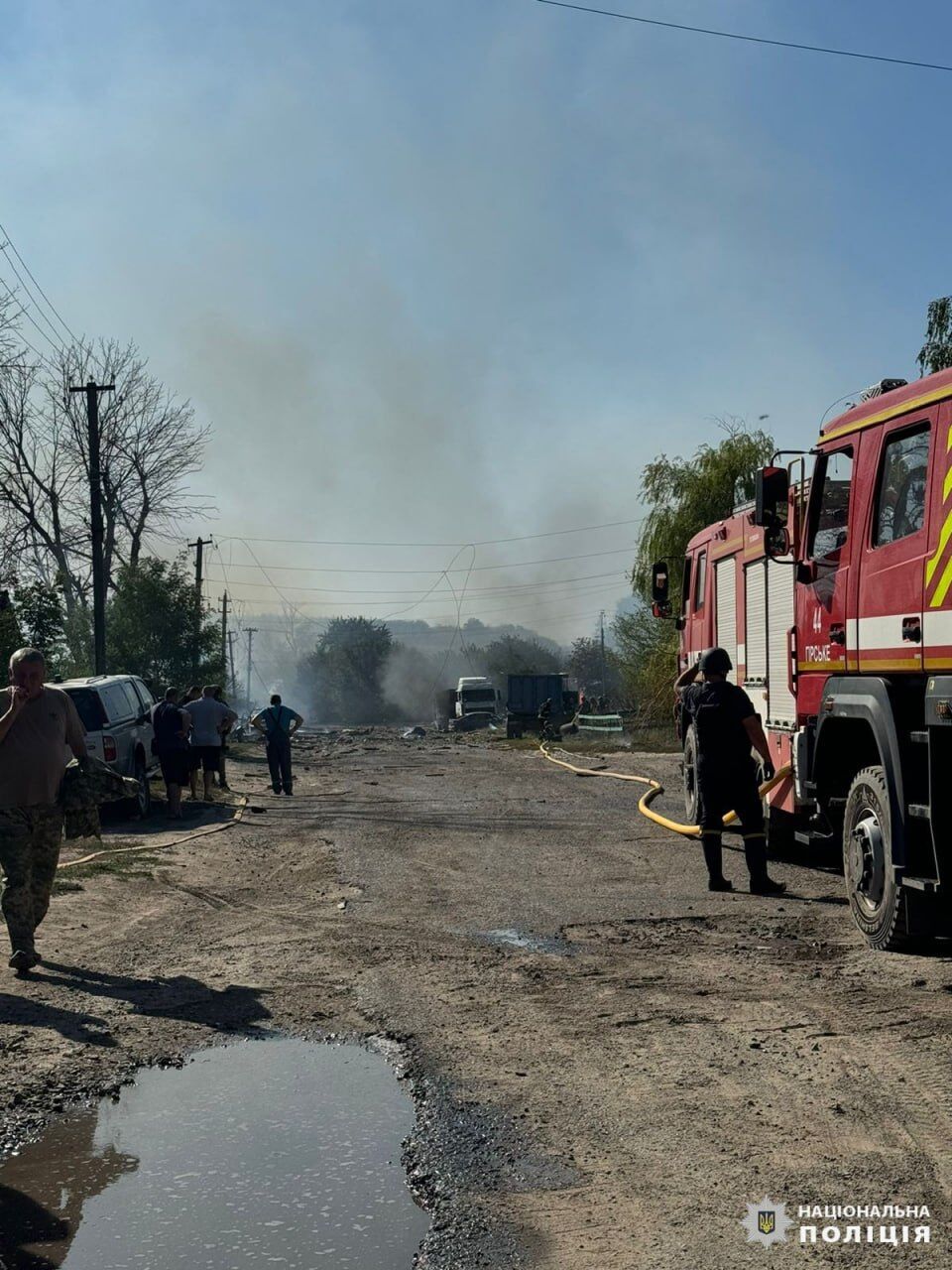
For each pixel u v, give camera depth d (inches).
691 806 592.7
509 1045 236.2
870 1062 218.7
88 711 673.6
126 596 1676.9
